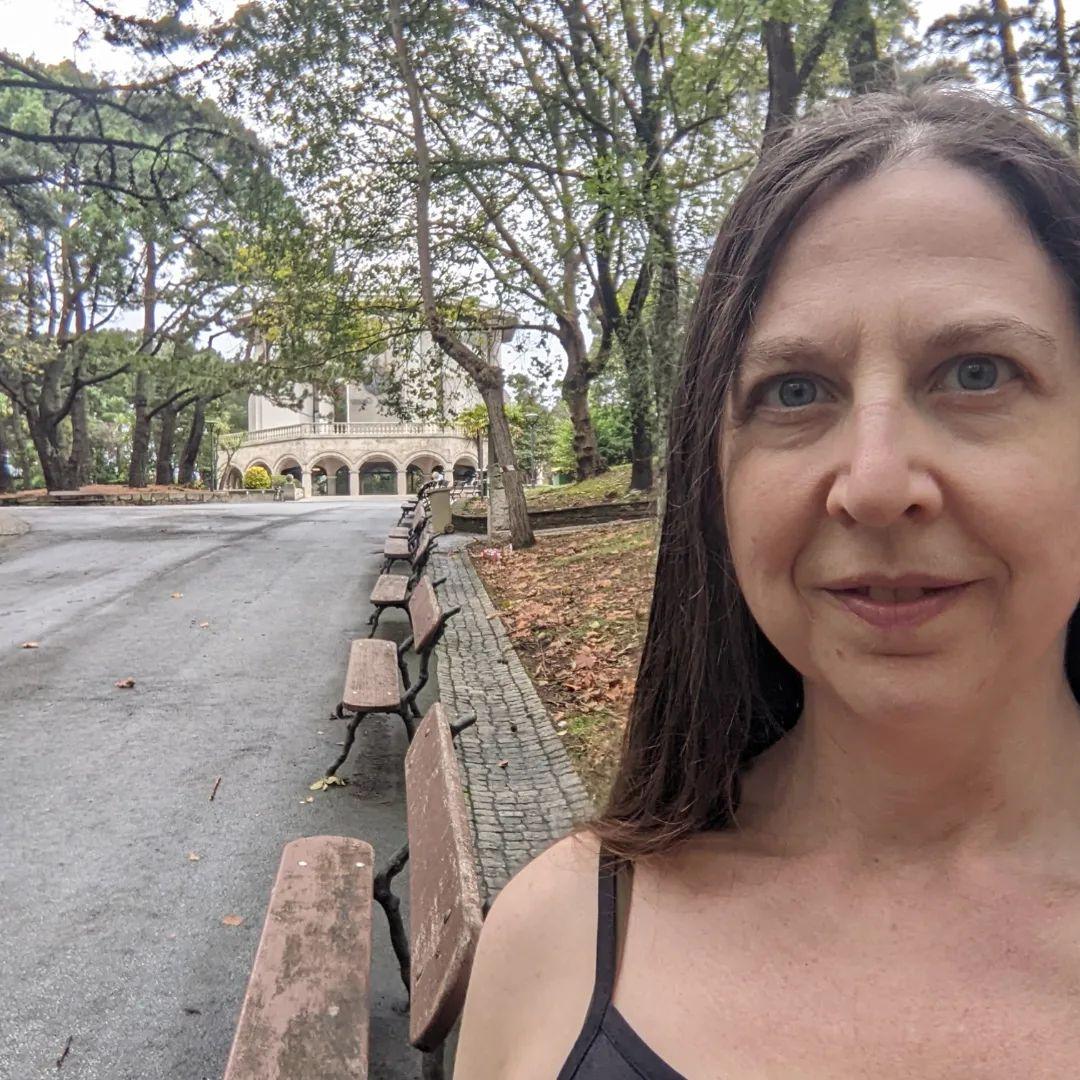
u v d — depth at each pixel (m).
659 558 1.14
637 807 1.03
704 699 1.02
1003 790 0.82
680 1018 0.81
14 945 3.49
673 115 11.50
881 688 0.78
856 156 0.85
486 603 10.04
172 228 22.03
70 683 7.10
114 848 4.31
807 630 0.84
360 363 17.92
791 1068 0.75
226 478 57.47
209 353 27.84
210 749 5.68
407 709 5.48
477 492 26.23
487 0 12.80
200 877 4.04
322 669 7.59
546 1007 0.92
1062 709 0.88
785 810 0.95
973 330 0.77
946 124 0.87
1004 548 0.75
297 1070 1.99
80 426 40.97
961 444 0.76
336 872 2.91
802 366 0.84
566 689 6.55
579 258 17.86
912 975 0.77
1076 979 0.74
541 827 4.39
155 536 17.22
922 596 0.77
